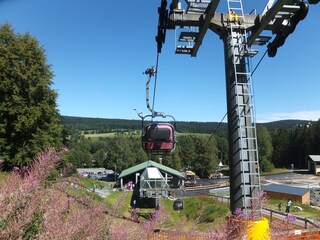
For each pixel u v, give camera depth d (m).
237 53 8.02
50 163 3.48
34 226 2.88
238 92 7.79
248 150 7.48
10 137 28.52
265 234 4.66
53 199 3.29
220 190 61.22
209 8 7.49
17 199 2.80
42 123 30.38
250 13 8.30
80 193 4.38
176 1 7.89
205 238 4.00
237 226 4.21
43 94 30.86
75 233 3.07
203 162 106.56
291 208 33.97
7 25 31.12
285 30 7.64
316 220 12.65
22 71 29.94
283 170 127.38
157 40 8.53
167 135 10.55
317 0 6.23
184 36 8.41
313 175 108.56
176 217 4.86
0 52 29.81
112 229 3.84
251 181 7.43
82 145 96.25
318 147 128.12
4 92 29.52
